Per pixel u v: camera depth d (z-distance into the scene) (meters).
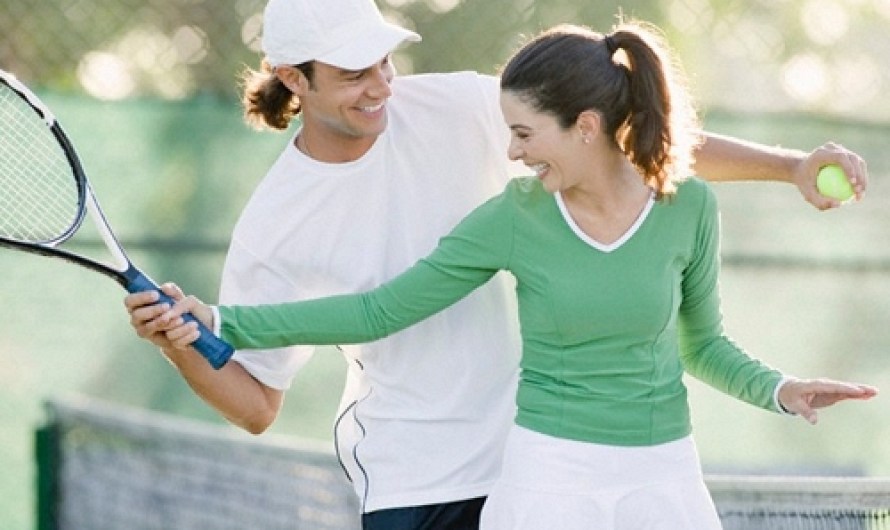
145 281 9.38
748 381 9.19
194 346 8.93
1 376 19.02
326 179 9.58
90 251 19.12
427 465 9.65
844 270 20.09
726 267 20.03
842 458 20.03
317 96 9.34
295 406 19.83
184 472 16.25
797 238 20.09
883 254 20.12
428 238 9.67
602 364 8.80
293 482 14.59
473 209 9.73
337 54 9.16
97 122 18.98
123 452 17.09
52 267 19.05
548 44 8.73
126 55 20.81
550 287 8.79
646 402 8.81
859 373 20.14
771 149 9.64
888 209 20.09
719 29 21.39
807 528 10.77
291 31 9.25
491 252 8.95
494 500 9.04
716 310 9.30
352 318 9.01
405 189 9.64
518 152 8.79
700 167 9.67
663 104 8.80
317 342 9.05
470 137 9.74
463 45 21.06
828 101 21.84
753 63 21.45
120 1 20.52
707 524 8.90
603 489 8.76
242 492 15.34
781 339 20.06
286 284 9.77
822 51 21.77
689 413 9.04
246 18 20.86
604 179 8.79
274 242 9.68
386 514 9.73
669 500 8.80
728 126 19.89
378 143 9.59
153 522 16.62
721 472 18.89
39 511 17.91
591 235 8.81
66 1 20.22
